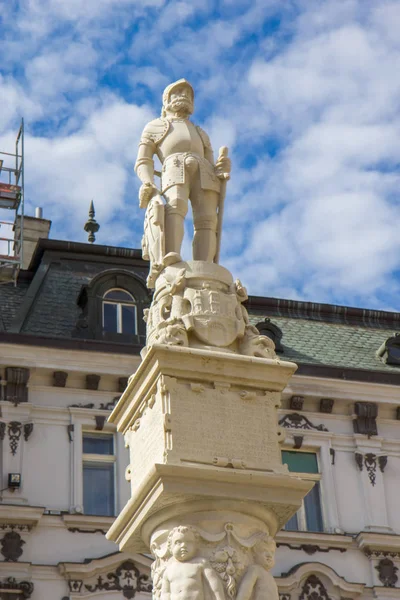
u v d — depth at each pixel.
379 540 32.31
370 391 34.53
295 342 37.31
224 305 13.88
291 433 33.62
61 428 31.45
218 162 15.05
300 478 13.11
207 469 12.60
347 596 31.38
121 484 31.08
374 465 33.84
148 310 14.48
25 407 31.28
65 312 34.59
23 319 33.94
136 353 32.53
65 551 29.75
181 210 14.66
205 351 13.32
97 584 29.38
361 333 38.69
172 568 12.42
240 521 12.71
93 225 39.88
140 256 36.84
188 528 12.51
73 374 32.00
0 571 28.94
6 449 30.70
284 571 31.36
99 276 34.59
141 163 15.16
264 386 13.52
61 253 36.59
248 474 12.71
